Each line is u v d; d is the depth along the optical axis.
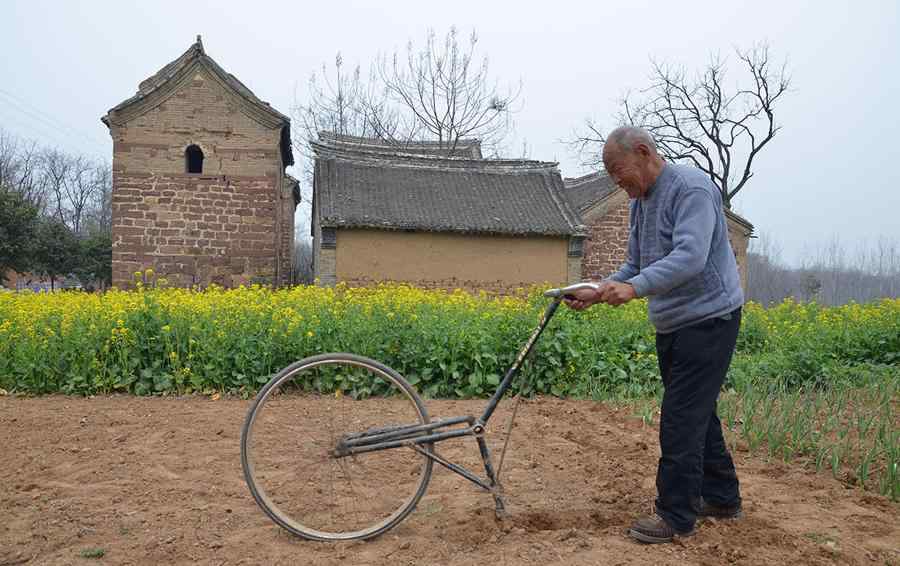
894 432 4.93
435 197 18.94
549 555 3.00
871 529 3.41
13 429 5.23
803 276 42.84
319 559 2.99
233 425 5.39
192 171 17.64
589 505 3.69
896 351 8.52
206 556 3.02
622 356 7.53
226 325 7.18
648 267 3.04
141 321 7.03
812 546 3.16
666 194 3.18
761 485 4.11
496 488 3.40
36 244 31.03
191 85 16.91
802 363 7.51
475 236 17.95
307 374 4.08
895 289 42.34
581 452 4.75
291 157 20.41
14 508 3.59
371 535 3.21
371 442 3.37
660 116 35.19
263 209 17.20
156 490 3.87
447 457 4.54
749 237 21.78
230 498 3.73
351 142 29.66
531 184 20.36
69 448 4.71
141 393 6.69
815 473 4.37
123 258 16.81
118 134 16.77
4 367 6.79
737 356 8.40
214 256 17.08
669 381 3.36
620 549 3.08
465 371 6.97
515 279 18.14
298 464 3.81
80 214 69.44
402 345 7.06
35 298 8.65
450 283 17.78
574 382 7.12
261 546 3.12
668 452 3.18
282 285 19.19
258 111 17.02
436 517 3.47
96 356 6.89
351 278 17.27
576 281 18.44
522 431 5.37
